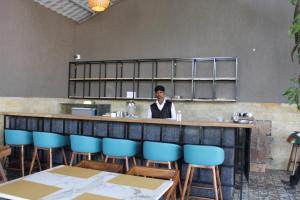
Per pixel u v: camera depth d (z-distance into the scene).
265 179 5.00
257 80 5.99
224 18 6.27
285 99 5.82
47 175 2.26
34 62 6.11
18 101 5.69
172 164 3.72
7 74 5.39
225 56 6.22
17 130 4.40
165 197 2.05
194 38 6.48
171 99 6.46
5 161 4.79
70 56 7.38
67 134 4.52
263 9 6.01
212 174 3.53
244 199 3.93
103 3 3.92
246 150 4.58
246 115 5.54
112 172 2.50
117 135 4.20
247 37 6.09
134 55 6.99
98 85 7.32
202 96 6.37
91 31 7.43
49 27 6.56
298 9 4.04
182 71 6.55
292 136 5.18
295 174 4.51
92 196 1.80
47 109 6.54
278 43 5.88
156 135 3.99
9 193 1.83
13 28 5.52
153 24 6.86
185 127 3.85
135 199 1.76
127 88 7.07
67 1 6.41
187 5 6.58
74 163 4.33
